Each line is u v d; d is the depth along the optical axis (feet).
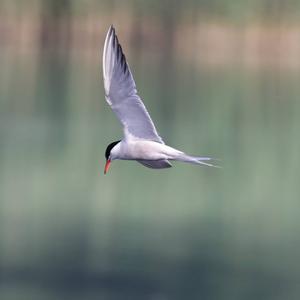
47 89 168.96
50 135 123.75
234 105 158.10
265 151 119.96
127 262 75.15
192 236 83.10
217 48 211.00
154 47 210.38
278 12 207.51
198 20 209.97
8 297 67.41
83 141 120.57
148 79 181.98
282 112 153.28
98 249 78.33
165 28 210.59
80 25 212.02
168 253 78.18
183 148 117.91
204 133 129.18
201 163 35.88
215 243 81.35
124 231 84.12
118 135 125.90
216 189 101.19
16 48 213.25
